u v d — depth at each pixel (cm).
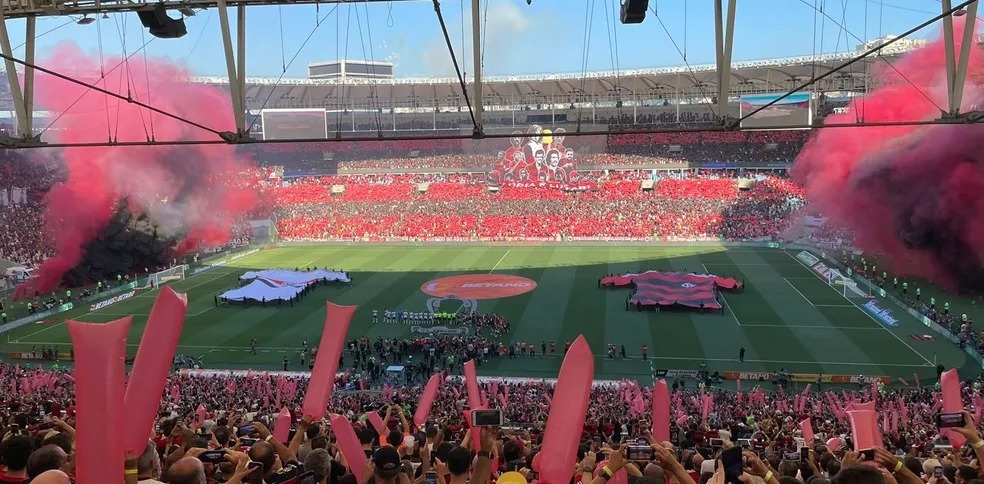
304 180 10344
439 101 11225
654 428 1027
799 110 7775
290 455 758
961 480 663
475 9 1803
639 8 1764
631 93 10606
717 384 3684
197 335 4725
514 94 10894
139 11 1975
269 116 9419
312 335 4672
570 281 6056
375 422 1365
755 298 5366
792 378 3669
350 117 11325
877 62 7925
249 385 3359
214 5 1967
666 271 6353
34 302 5594
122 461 532
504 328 4647
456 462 577
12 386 2966
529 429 1806
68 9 1969
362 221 8912
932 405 2825
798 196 8500
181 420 1592
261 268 7012
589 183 9394
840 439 1497
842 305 5109
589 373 616
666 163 9819
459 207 9156
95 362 527
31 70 2016
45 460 561
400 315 4925
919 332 4406
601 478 552
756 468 618
